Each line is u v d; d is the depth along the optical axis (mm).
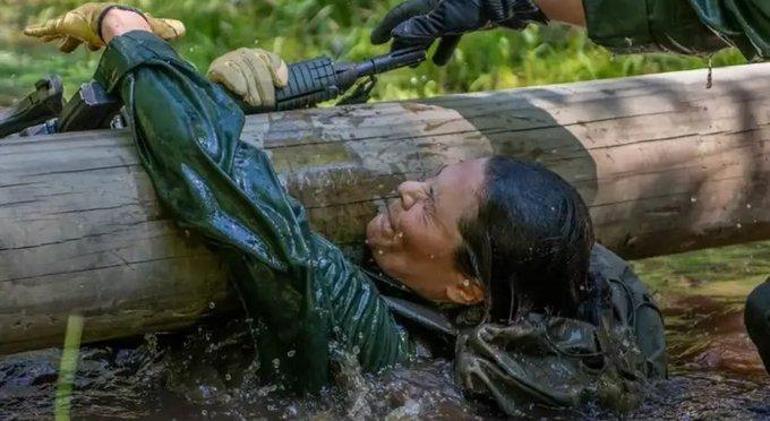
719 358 7090
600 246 6852
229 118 5895
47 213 5535
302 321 5801
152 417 6078
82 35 6305
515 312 6129
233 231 5629
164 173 5691
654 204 7098
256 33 12242
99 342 6574
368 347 6043
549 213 5992
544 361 6113
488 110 6816
